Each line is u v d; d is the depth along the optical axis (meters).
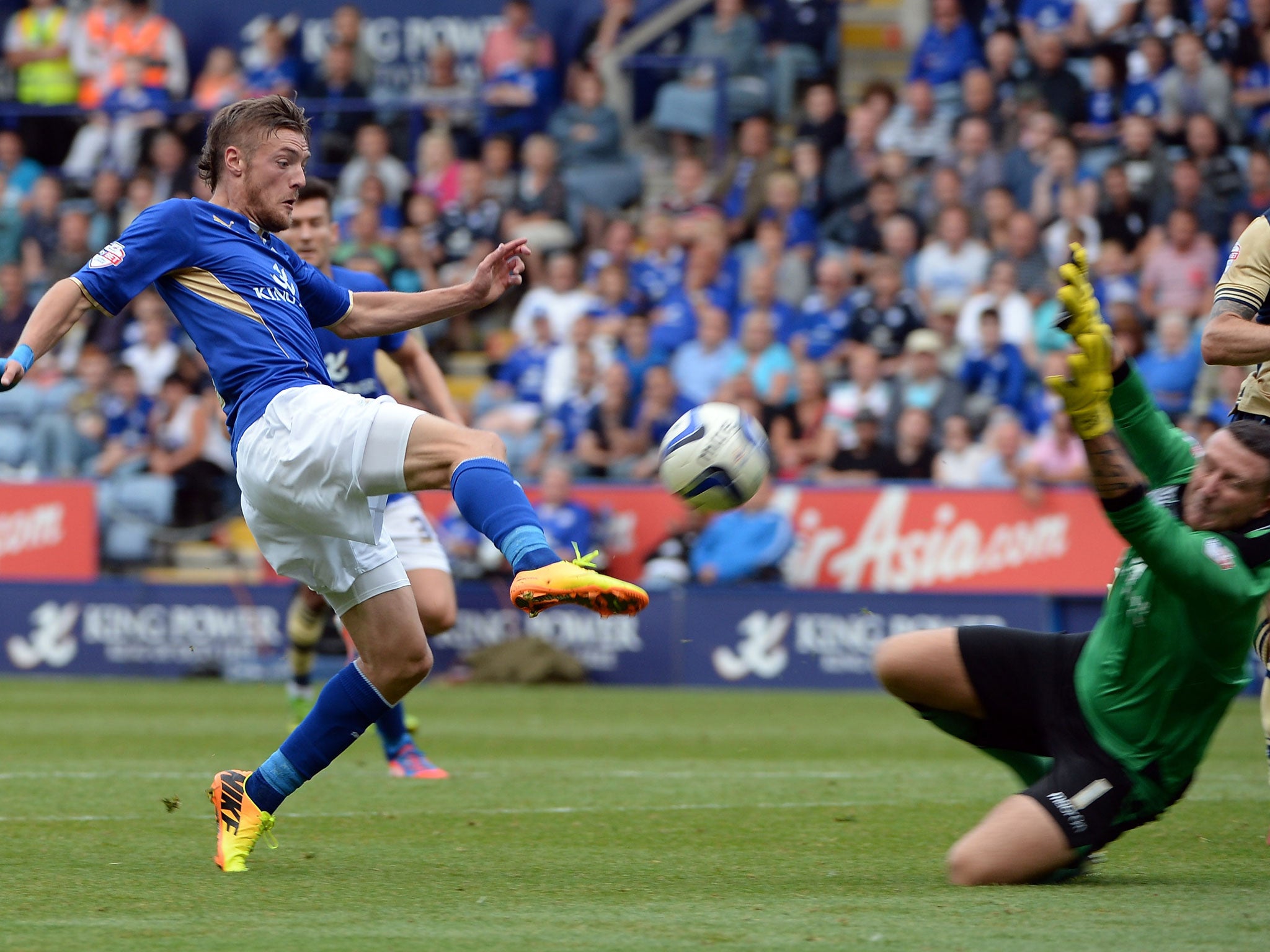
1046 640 15.64
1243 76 56.47
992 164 55.31
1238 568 14.32
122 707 41.25
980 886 14.82
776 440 50.53
